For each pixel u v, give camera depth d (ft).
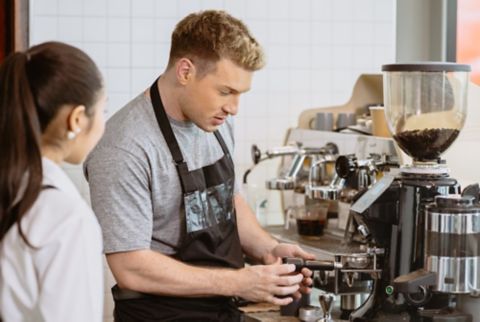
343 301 9.07
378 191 7.86
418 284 7.20
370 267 8.01
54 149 6.09
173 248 8.68
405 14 14.02
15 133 5.80
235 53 7.98
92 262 5.86
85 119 6.07
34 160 5.83
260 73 13.50
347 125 11.94
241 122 13.48
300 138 12.19
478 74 13.76
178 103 8.37
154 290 8.16
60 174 6.03
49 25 12.68
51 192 5.88
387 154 9.84
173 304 8.46
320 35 13.66
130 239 8.08
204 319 8.57
